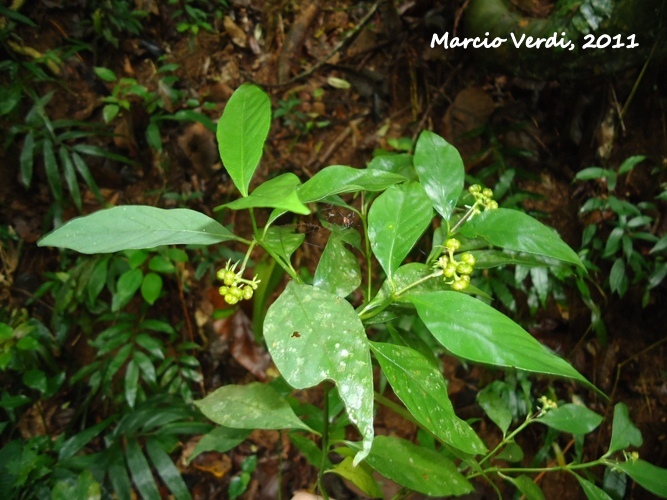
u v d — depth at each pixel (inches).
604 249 36.2
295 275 12.5
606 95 38.9
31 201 35.0
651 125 38.6
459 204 16.9
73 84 37.6
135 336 31.9
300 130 40.4
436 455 15.6
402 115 42.1
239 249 36.8
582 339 36.4
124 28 40.1
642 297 36.9
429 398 11.6
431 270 13.3
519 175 38.7
